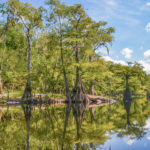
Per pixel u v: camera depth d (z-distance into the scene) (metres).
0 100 32.78
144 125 12.00
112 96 69.62
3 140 8.56
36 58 43.03
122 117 16.89
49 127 11.95
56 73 37.25
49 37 37.47
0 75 39.59
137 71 70.38
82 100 36.56
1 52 41.94
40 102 33.06
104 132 9.92
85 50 38.91
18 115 18.20
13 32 49.16
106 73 42.69
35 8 33.91
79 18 37.53
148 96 117.62
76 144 7.59
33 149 7.03
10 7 32.78
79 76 37.88
